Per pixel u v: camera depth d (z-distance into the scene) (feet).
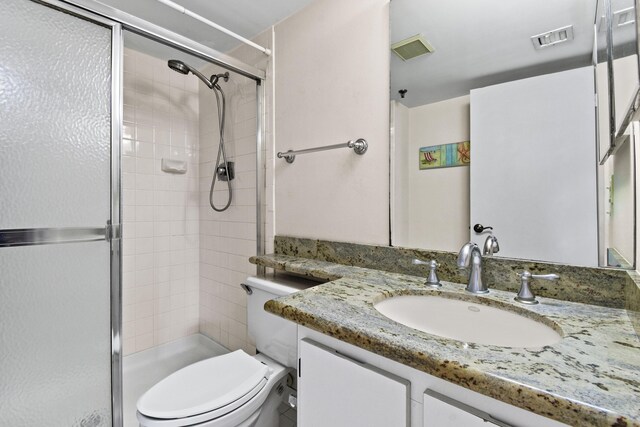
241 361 4.28
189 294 7.39
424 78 3.77
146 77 6.66
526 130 3.08
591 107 2.73
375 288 3.23
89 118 3.75
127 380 6.06
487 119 3.31
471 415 1.71
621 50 2.41
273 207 5.64
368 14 4.27
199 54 4.85
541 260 2.98
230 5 5.02
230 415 3.34
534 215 3.03
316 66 4.89
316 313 2.48
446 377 1.72
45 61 3.44
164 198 6.97
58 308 3.55
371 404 2.18
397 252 3.93
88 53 3.74
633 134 2.25
